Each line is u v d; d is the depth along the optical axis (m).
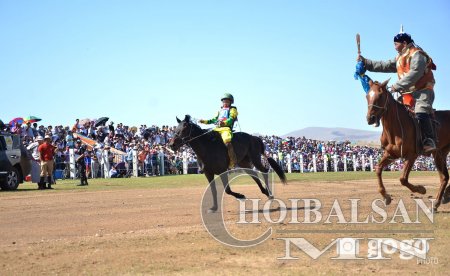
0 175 17.09
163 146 28.91
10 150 17.62
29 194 15.62
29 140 24.09
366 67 10.30
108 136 28.73
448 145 10.50
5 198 14.31
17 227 9.28
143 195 14.58
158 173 28.44
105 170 26.33
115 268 6.31
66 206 12.20
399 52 10.04
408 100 9.94
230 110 11.56
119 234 8.38
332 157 37.53
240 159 11.71
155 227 9.00
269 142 36.84
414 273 6.12
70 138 25.77
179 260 6.69
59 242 7.80
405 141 9.59
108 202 12.89
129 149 27.45
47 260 6.72
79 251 7.19
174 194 14.70
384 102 9.45
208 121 11.68
